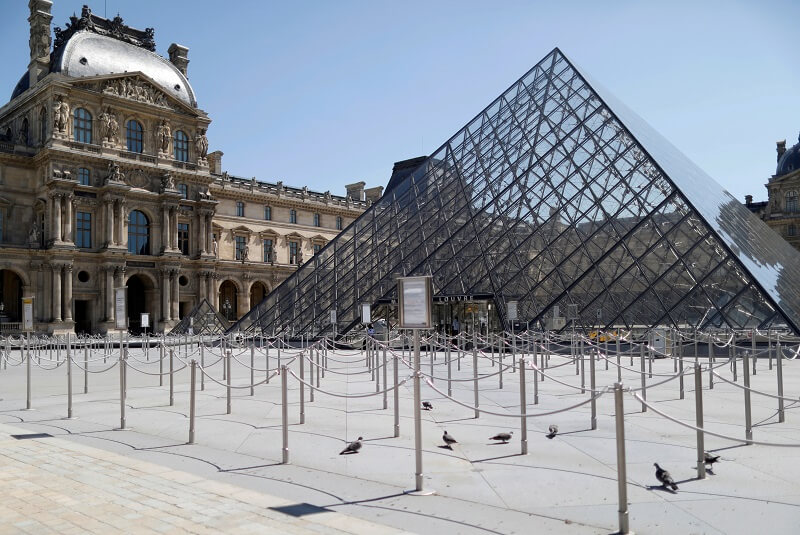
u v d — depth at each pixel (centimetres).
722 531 898
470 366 3441
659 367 3188
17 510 1033
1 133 9481
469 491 1117
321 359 4053
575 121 5647
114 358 4969
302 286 5912
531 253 4728
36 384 3095
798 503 1013
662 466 1249
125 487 1166
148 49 10138
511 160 5697
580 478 1180
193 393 1603
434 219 5603
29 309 2981
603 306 4169
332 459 1377
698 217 4288
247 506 1044
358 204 13400
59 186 8231
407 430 1680
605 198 4781
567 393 2303
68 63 8600
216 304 10281
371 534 905
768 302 3809
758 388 2362
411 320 1182
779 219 14088
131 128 9200
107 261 8575
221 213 10944
